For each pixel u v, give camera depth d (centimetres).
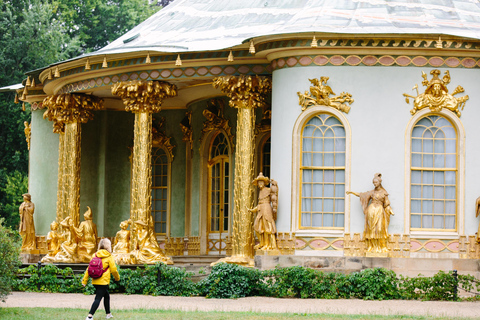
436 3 2697
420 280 2261
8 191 4969
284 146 2591
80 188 3384
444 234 2506
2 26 5175
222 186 3222
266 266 2539
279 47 2567
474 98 2536
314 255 2520
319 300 2219
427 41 2488
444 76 2523
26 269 2570
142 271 2447
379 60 2531
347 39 2511
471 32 2500
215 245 3228
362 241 2498
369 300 2223
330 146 2561
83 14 6028
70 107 3198
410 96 2525
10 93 5159
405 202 2505
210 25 2970
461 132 2527
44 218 3519
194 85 3003
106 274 1867
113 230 3438
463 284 2261
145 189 2869
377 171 2517
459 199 2519
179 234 3319
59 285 2519
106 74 3003
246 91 2716
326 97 2542
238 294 2286
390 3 2670
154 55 2811
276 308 2053
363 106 2531
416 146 2544
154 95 2869
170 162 3369
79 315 1931
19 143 5212
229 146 3170
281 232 2566
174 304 2142
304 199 2573
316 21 2572
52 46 5247
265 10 2947
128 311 1997
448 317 1891
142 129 2889
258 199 2795
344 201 2536
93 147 3444
